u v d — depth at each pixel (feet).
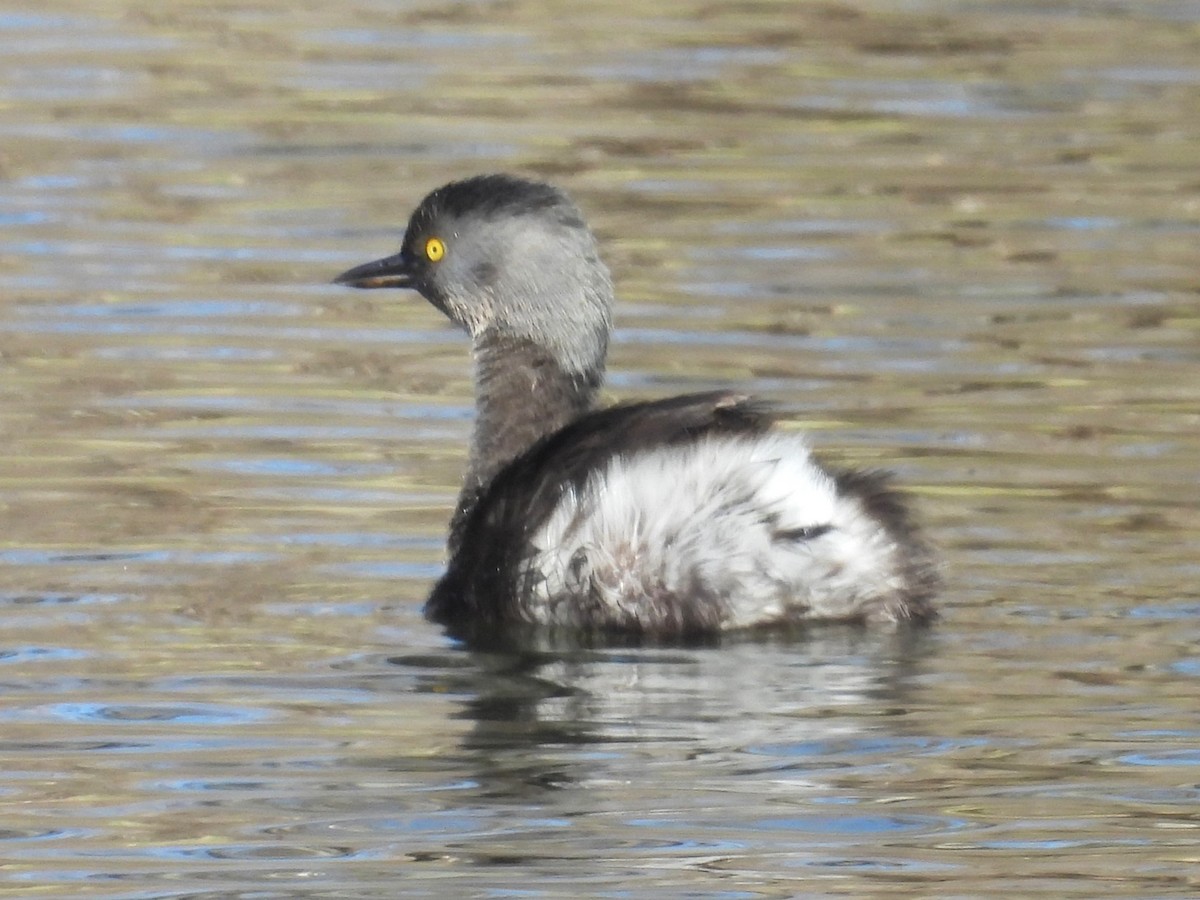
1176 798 34.09
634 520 41.37
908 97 80.89
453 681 39.19
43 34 86.99
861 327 60.29
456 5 91.86
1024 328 60.18
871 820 33.40
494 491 43.88
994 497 48.26
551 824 33.32
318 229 67.97
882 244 67.21
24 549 45.52
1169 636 40.81
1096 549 45.34
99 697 38.29
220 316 61.46
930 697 38.06
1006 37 88.33
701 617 41.11
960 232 68.28
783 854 32.37
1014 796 34.24
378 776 35.06
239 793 34.42
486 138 76.33
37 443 51.88
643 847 32.53
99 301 62.18
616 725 36.96
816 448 51.13
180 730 36.88
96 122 77.36
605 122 78.02
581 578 41.60
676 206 70.23
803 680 38.93
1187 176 73.10
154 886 31.45
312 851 32.45
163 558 45.19
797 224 68.80
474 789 34.55
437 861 32.17
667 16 90.68
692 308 61.77
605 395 55.11
